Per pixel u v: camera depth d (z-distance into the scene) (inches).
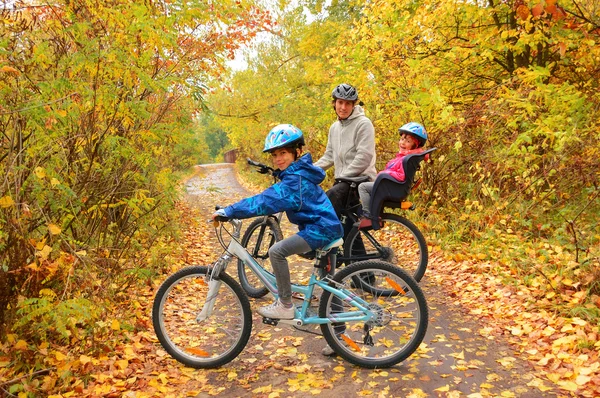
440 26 358.9
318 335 160.2
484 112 291.6
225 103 660.1
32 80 162.4
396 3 352.5
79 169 186.9
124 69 175.2
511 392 130.3
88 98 168.2
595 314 169.2
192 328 169.6
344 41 404.5
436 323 180.2
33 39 166.9
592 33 293.0
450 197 307.0
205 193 668.7
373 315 145.3
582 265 201.9
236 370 149.5
